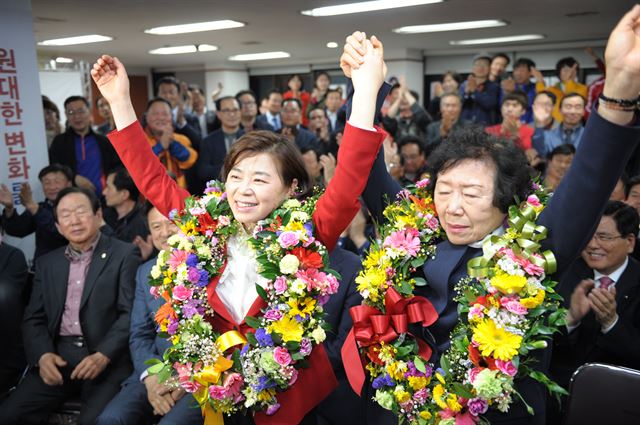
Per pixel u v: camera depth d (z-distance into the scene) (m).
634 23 0.91
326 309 1.48
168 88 5.26
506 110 3.97
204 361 1.25
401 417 1.19
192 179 4.45
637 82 0.91
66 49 7.43
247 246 1.38
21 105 3.12
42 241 3.18
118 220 3.20
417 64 8.88
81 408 2.21
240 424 1.40
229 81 10.16
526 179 1.17
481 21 5.91
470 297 1.11
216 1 4.29
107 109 6.07
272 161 1.33
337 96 6.31
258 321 1.25
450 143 1.22
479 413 1.11
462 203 1.15
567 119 3.95
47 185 3.16
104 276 2.34
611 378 1.19
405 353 1.17
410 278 1.27
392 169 3.43
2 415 2.20
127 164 1.49
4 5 3.01
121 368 2.29
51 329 2.35
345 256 1.56
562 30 6.49
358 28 6.00
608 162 0.96
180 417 1.85
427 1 4.53
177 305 1.31
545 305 1.08
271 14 4.94
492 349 1.04
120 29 5.67
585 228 1.03
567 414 1.24
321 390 1.32
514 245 1.09
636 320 1.83
